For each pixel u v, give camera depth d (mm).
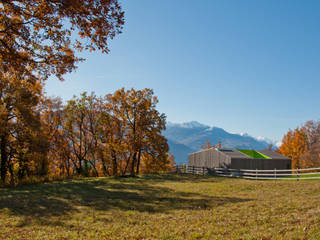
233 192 17469
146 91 39750
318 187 16594
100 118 40562
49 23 9289
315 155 47625
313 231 7410
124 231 8867
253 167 35750
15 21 9664
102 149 42469
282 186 18812
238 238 7418
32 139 28297
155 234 8328
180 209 12383
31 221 10406
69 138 41188
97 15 9109
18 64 10008
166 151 40312
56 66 10414
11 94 26656
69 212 12102
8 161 30109
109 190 19844
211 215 10758
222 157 37281
